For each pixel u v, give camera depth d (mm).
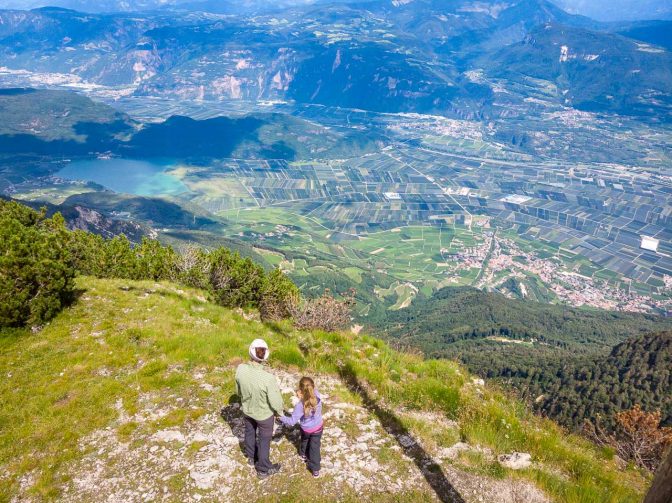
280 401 8930
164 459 9867
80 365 13836
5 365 13867
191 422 11219
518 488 9656
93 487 9109
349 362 16297
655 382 91062
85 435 10734
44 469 9555
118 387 12633
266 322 21906
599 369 103188
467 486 9633
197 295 25562
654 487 5816
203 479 9242
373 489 9305
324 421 11742
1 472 9531
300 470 9664
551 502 9297
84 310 18250
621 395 87938
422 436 11523
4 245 16891
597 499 9344
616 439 15125
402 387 14961
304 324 22219
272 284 27375
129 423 11023
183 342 15586
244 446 10211
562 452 11703
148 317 18328
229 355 14992
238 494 8922
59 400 12117
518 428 12523
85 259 27859
